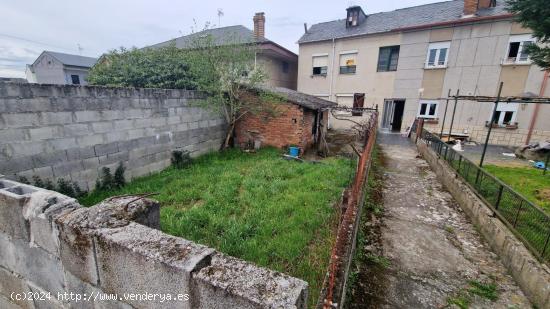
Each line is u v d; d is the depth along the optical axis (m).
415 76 13.21
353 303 2.47
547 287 2.33
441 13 12.91
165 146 6.23
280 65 16.34
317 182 5.22
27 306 1.77
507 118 11.41
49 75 23.69
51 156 4.00
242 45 7.91
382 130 14.83
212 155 7.72
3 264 1.76
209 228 3.39
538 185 5.80
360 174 3.30
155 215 1.71
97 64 9.77
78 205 1.54
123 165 5.21
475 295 2.60
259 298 0.90
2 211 1.59
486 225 3.61
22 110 3.60
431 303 2.49
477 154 9.48
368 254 3.22
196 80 8.23
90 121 4.50
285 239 3.18
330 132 14.49
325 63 15.89
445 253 3.28
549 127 10.51
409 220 4.13
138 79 8.32
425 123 13.06
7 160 3.51
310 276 2.62
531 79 10.62
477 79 11.73
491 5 11.86
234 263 1.09
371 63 14.33
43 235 1.45
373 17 15.49
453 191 5.12
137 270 1.16
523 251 2.82
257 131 9.01
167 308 1.14
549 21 5.34
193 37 8.05
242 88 8.20
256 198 4.39
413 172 6.80
